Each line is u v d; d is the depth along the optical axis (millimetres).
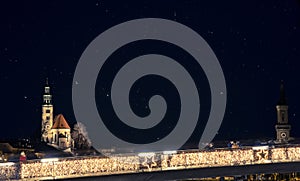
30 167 72062
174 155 78562
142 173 77375
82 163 74688
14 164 71250
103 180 76062
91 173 74812
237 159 80750
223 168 80812
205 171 80188
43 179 72562
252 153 81312
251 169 81688
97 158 75438
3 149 181875
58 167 73500
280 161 81875
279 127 186000
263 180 131125
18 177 71188
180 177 79312
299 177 132000
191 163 79000
